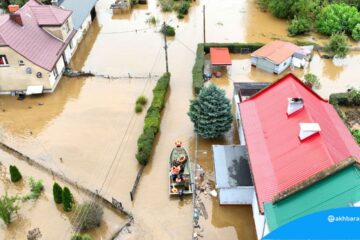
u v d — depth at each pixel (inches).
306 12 2805.1
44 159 1718.8
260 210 1205.1
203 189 1555.1
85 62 2428.6
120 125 1899.6
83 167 1675.7
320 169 1195.3
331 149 1264.8
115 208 1486.2
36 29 2223.2
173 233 1401.3
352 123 1867.6
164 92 2042.3
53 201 1533.0
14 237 1401.3
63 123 1927.9
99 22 2945.4
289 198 1152.2
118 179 1617.9
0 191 1578.5
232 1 3253.0
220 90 1706.4
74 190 1574.8
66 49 2369.6
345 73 2297.0
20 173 1646.2
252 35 2711.6
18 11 2223.2
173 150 1665.8
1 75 2066.9
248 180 1427.2
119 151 1750.7
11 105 2066.9
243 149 1553.9
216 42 2618.1
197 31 2778.1
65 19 2313.0
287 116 1434.5
